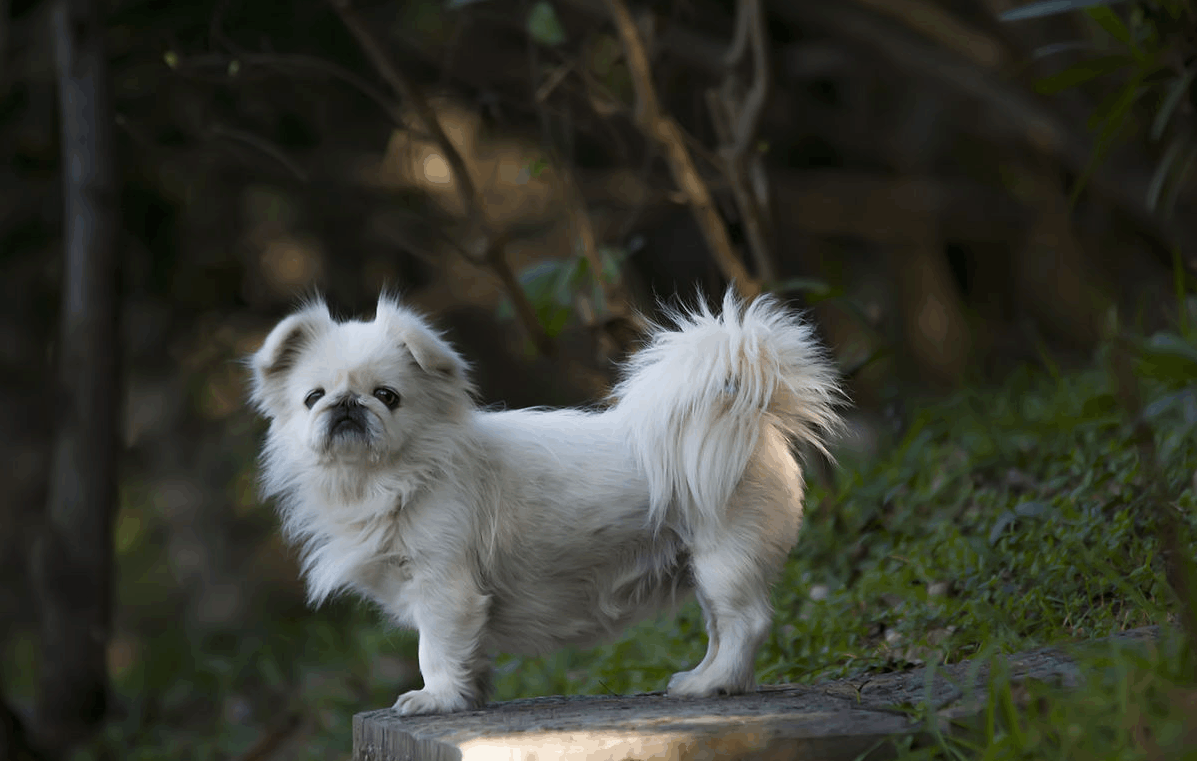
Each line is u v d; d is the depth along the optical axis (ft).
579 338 50.29
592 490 21.25
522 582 21.31
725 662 20.75
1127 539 24.12
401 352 21.54
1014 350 70.95
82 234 41.29
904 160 69.56
